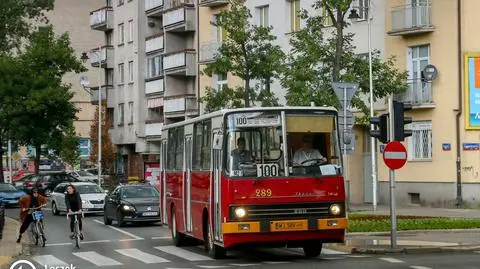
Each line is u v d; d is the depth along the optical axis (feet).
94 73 326.24
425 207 124.47
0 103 201.36
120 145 239.09
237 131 58.03
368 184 138.82
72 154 223.30
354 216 96.99
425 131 126.93
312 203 57.93
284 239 57.41
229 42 121.29
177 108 193.67
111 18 241.55
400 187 130.21
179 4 196.54
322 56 104.63
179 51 193.77
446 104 123.34
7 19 204.44
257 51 120.47
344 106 77.61
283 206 57.52
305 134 58.59
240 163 57.57
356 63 107.04
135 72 224.74
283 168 57.93
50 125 204.03
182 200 72.64
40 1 209.56
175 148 76.54
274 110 58.49
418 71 128.36
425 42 126.52
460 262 56.18
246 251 68.64
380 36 134.00
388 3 132.16
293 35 111.86
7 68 200.23
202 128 65.31
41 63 203.72
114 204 106.42
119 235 90.89
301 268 54.24
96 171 244.01
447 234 78.79
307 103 100.78
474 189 119.85
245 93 120.98
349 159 138.92
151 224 108.37
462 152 121.39
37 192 81.87
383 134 65.77
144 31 222.89
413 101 127.13
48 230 102.53
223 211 57.62
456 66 122.11
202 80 186.29
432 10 125.49
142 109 222.07
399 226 82.99
